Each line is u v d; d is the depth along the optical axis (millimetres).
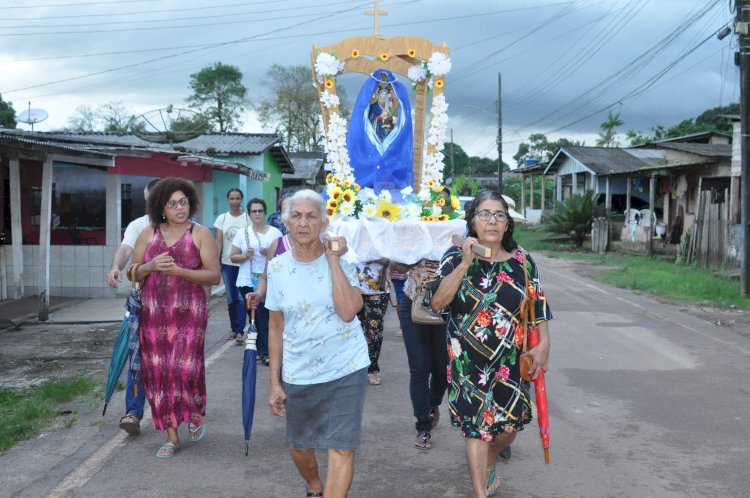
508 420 3977
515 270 3949
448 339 4059
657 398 6645
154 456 5066
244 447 5266
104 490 4453
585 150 37562
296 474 4742
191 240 5152
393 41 7402
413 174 7633
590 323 10883
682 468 4863
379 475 4754
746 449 5250
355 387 3797
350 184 6824
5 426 5625
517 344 3961
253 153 23516
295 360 3826
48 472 4754
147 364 5102
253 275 8188
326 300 3764
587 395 6746
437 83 7402
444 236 5852
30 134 13016
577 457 5082
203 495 4387
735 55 14227
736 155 19500
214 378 7332
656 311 12164
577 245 30672
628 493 4438
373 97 7352
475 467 3936
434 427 5777
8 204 14031
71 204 16281
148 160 14312
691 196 27016
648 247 25016
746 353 8711
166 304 5070
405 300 5234
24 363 8016
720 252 18703
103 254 12656
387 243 5863
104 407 6008
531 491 4473
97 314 11023
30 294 12805
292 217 3738
